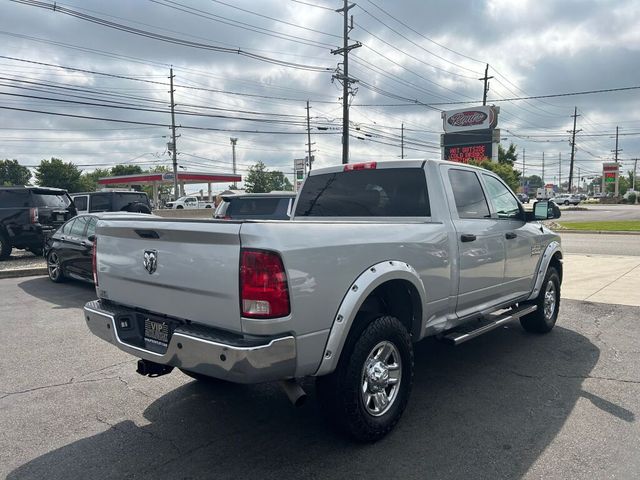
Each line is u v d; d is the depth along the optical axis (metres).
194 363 3.02
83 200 17.19
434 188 4.41
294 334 2.96
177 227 3.18
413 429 3.71
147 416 4.01
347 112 31.59
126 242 3.68
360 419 3.36
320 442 3.53
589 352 5.53
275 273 2.85
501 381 4.67
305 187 5.35
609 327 6.59
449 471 3.13
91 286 10.06
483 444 3.48
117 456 3.38
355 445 3.48
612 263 12.42
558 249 6.30
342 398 3.30
